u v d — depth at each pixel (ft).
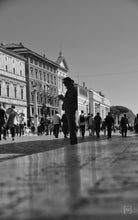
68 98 51.62
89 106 412.57
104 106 518.37
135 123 118.93
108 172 16.49
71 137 51.80
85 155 27.27
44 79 330.34
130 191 11.60
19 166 20.65
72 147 39.88
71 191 11.85
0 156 33.94
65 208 9.29
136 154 27.27
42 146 52.16
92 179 14.38
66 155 27.99
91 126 105.29
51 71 350.64
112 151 31.17
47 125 139.85
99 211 8.87
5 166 20.79
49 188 12.69
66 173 16.78
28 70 294.05
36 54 305.53
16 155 35.19
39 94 315.78
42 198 10.89
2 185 13.76
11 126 78.07
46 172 17.49
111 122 85.30
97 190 11.86
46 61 331.16
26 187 13.12
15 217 8.64
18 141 73.51
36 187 13.04
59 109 370.53
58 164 21.21
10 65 262.06
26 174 16.90
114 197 10.65
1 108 78.13
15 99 267.80
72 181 14.06
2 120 78.43
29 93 294.66
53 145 54.80
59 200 10.43
